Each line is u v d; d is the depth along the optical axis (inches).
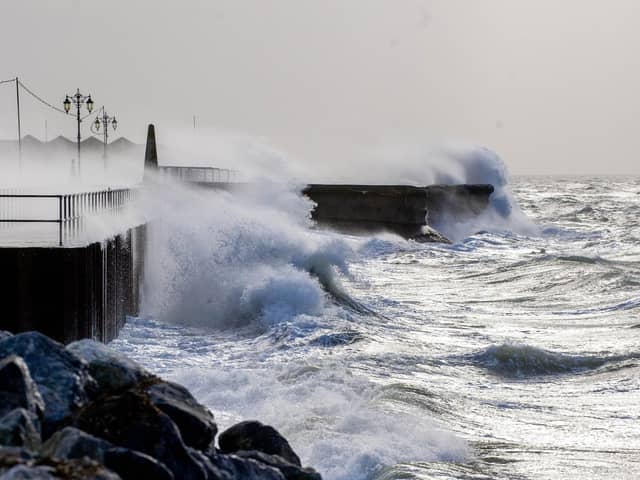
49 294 1909.4
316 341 2546.8
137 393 964.6
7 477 677.9
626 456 1598.2
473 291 3917.3
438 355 2442.2
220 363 2240.4
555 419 1861.5
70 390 944.9
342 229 6269.7
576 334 2878.9
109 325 2303.2
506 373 2314.2
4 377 869.2
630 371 2314.2
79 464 719.1
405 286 4030.5
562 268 4436.5
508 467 1524.4
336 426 1652.3
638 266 4613.7
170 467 903.7
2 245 1973.4
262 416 1690.5
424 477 1411.2
